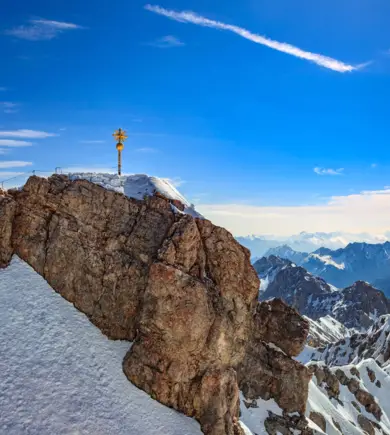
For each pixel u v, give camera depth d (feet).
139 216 169.17
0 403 121.39
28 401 124.16
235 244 170.71
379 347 552.00
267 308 237.04
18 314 147.13
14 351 136.15
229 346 156.56
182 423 140.67
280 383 221.46
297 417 215.72
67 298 158.30
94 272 160.86
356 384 391.86
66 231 164.14
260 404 217.77
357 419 353.72
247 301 168.55
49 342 142.92
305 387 223.51
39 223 166.30
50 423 120.88
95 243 163.94
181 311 147.95
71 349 144.05
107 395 136.05
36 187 168.55
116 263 161.79
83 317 156.25
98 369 142.51
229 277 165.37
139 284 159.22
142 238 164.86
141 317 151.23
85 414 127.34
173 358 146.72
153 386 143.64
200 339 149.28
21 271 159.53
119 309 157.79
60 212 167.12
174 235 159.22
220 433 142.41
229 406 150.51
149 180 188.34
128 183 186.29
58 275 160.15
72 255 161.79
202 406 145.48
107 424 127.65
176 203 177.78
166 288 149.48
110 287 159.53
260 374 222.28
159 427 134.92
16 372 130.41
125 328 156.76
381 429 355.56
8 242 161.89
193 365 148.66
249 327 175.32
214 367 150.61
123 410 134.21
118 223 167.73
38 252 162.50
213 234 168.76
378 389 415.44
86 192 169.37
